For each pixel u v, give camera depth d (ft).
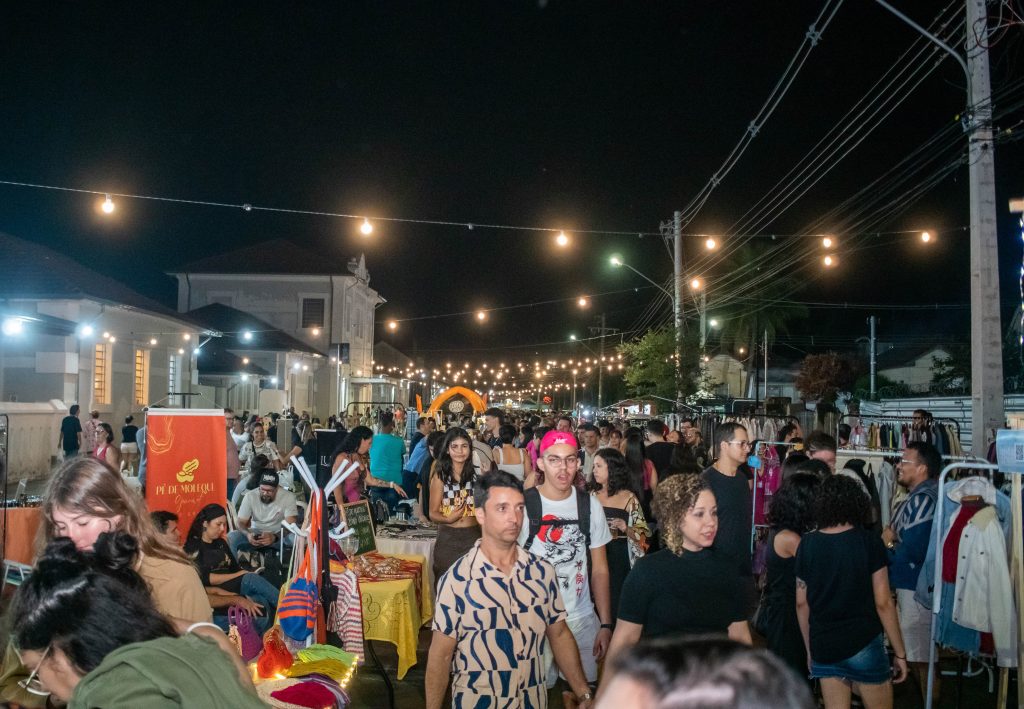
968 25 32.14
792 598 16.88
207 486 22.89
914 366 170.40
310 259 164.76
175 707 6.68
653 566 12.47
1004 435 17.67
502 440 36.42
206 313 148.66
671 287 93.40
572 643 13.10
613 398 223.10
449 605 12.39
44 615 7.07
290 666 14.15
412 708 20.26
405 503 38.11
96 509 10.39
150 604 7.60
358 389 173.88
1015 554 17.66
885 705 14.65
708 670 3.44
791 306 145.38
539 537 16.53
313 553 17.56
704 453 52.60
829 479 15.24
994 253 32.35
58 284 79.05
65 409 74.23
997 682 22.88
